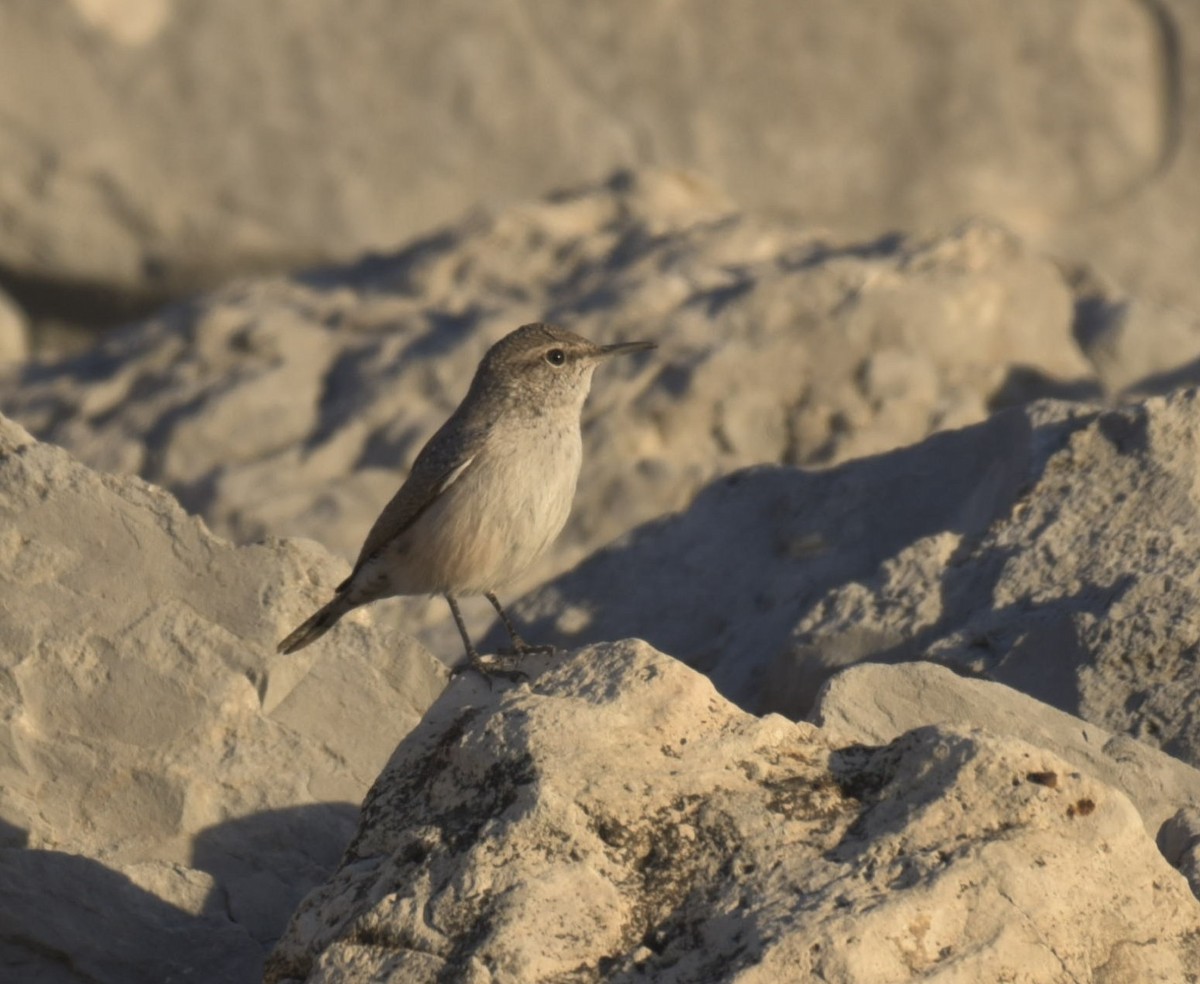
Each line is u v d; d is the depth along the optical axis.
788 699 12.29
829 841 7.80
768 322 18.59
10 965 9.77
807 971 7.12
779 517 14.40
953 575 12.31
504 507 11.27
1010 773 7.84
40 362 22.34
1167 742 10.62
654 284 19.55
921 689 10.02
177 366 20.45
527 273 21.06
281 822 10.59
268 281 22.17
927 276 18.91
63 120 26.33
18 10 26.42
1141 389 18.88
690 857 7.78
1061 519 12.29
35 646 10.89
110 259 26.45
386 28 27.77
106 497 11.37
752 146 28.28
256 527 17.53
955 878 7.43
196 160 26.75
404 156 27.38
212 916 10.05
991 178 28.53
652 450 17.70
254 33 27.30
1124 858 7.75
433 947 7.54
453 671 11.27
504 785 8.09
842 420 17.88
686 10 28.50
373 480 17.94
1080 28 28.89
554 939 7.45
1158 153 28.89
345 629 11.39
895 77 28.66
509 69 27.97
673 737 8.18
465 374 19.06
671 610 14.04
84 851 10.39
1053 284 19.44
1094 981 7.46
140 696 10.85
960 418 17.83
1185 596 11.27
